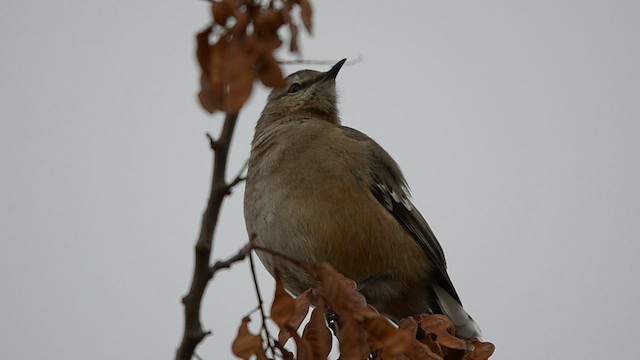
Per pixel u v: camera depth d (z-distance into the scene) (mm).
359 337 5695
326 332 5809
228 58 4750
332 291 5727
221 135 5156
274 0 4961
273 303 5707
